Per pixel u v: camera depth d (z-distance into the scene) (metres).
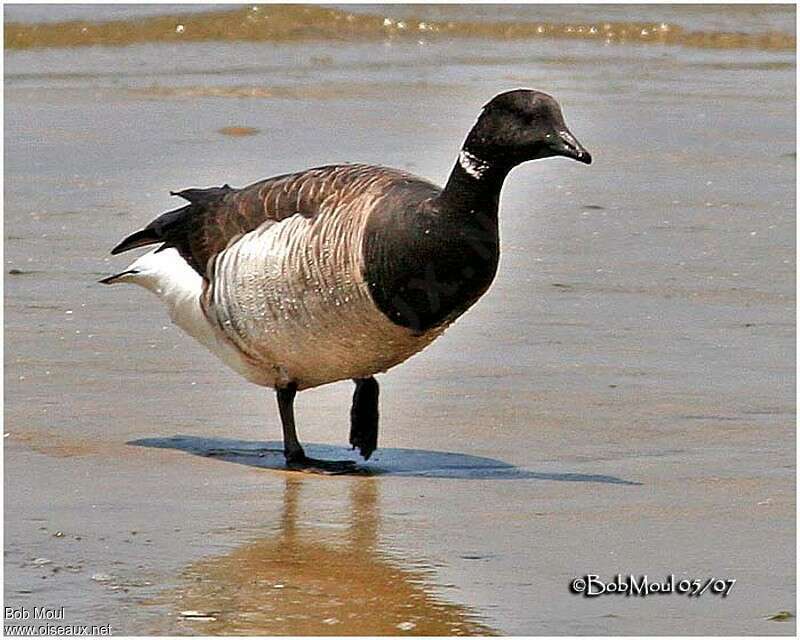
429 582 10.38
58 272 18.70
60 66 32.88
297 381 13.21
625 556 10.82
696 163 24.95
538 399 14.50
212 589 10.27
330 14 38.75
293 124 27.06
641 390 14.73
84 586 10.30
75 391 14.62
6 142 25.47
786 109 29.53
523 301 17.69
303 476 12.72
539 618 9.85
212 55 34.78
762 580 10.42
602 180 23.78
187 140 25.70
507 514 11.68
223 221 13.07
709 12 40.28
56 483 12.33
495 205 12.37
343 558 10.81
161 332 16.58
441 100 29.64
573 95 30.47
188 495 12.16
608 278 18.66
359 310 12.42
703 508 11.77
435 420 14.01
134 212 21.47
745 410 14.16
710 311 17.36
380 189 12.52
